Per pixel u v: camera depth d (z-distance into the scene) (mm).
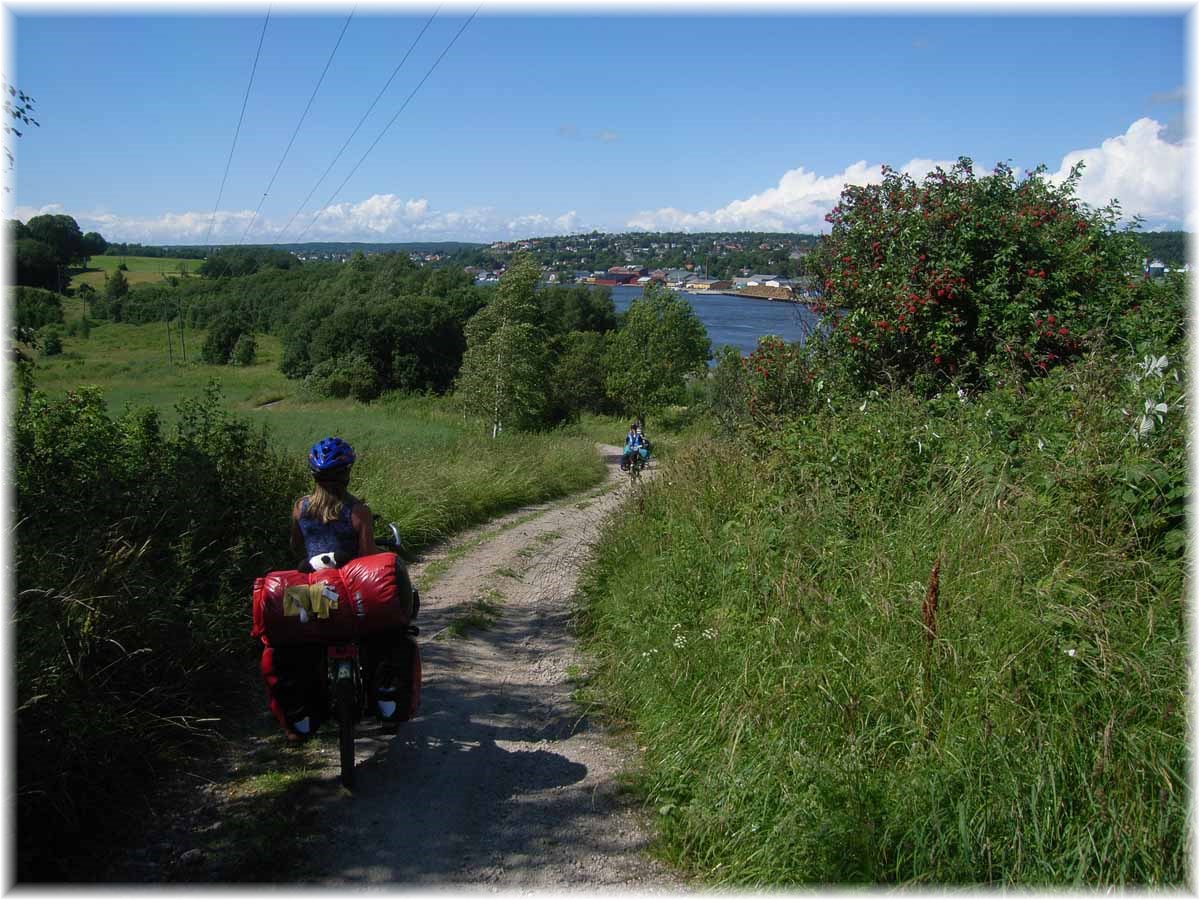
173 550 5781
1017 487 5188
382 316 60281
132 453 6773
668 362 58344
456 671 6441
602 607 7430
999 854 3342
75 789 3896
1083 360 7293
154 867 3633
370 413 40875
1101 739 3459
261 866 3666
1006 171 10359
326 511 4754
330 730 5105
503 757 4949
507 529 13562
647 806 4371
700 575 6207
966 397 8445
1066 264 9570
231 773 4527
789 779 3844
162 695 4754
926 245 9836
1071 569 4363
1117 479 4902
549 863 3842
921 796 3551
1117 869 3191
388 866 3746
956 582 4492
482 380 33938
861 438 6785
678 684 5055
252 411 45125
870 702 4078
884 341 9820
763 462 7812
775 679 4488
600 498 18109
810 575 5211
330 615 4211
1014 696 3744
